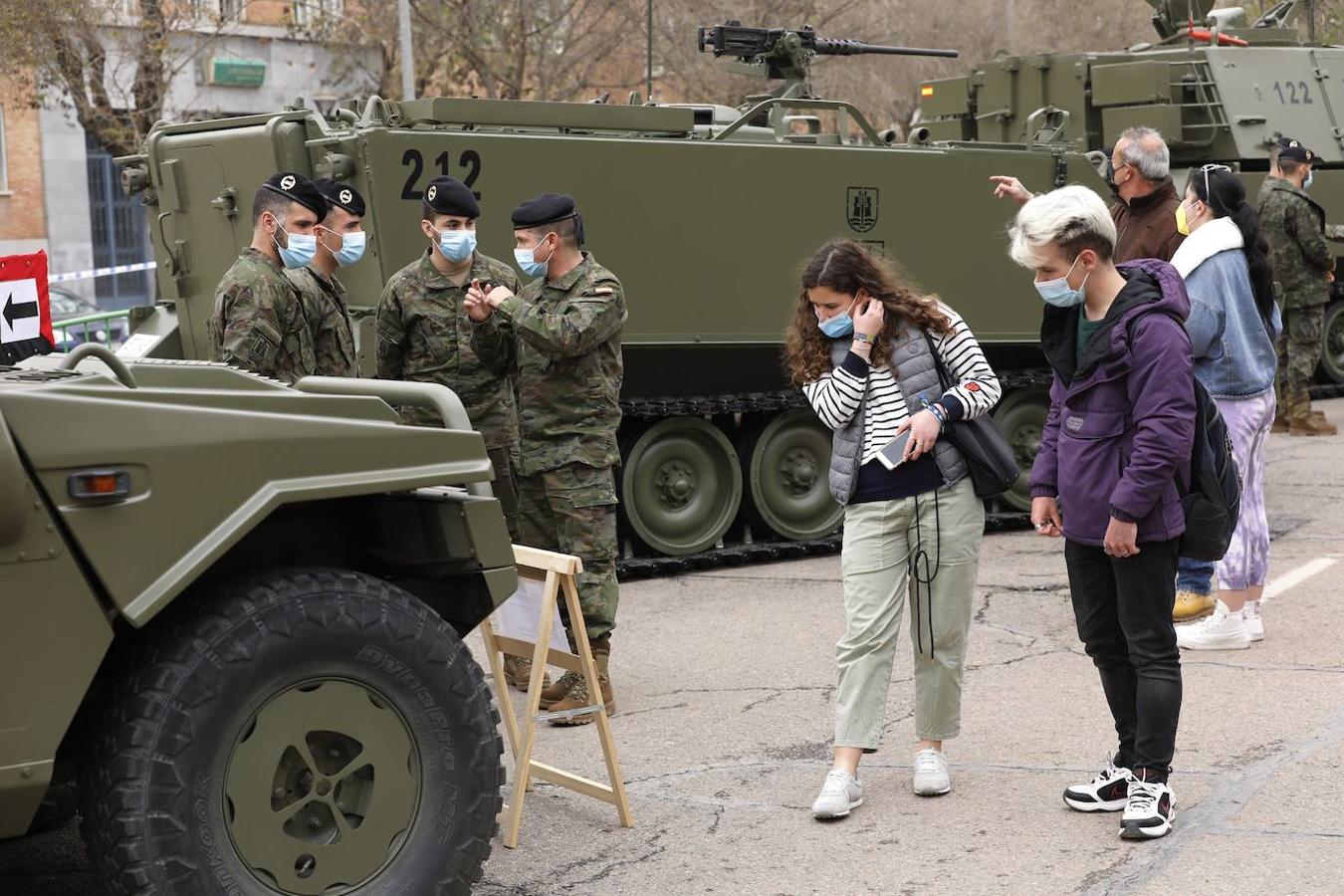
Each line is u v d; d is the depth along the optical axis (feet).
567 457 22.00
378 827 13.61
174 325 32.14
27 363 15.31
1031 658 24.47
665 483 32.99
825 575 32.40
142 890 12.44
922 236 34.78
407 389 14.84
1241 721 20.67
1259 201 45.19
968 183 35.29
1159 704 16.66
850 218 33.71
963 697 22.40
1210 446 16.57
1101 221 16.19
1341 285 53.98
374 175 28.50
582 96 78.95
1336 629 25.43
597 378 22.07
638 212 31.22
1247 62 49.03
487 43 71.82
